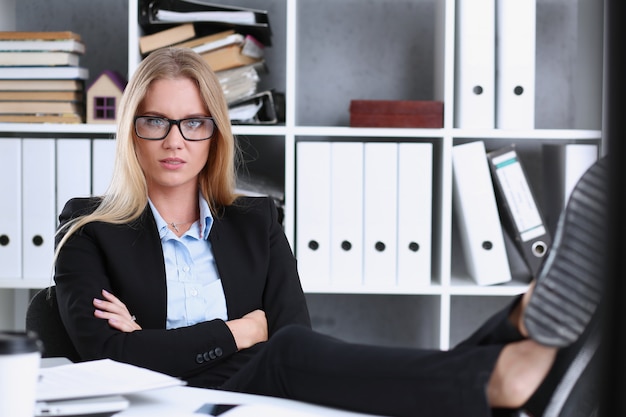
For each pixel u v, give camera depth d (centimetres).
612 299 61
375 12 297
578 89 283
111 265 178
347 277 258
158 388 107
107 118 259
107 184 257
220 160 191
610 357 61
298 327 115
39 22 297
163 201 188
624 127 60
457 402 97
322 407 107
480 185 255
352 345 109
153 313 177
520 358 97
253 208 195
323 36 297
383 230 257
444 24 257
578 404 98
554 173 273
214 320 173
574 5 297
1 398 84
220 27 257
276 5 294
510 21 253
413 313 305
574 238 92
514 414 100
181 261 184
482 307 306
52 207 257
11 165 256
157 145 182
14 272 258
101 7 297
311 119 299
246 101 257
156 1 254
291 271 194
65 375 113
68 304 172
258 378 114
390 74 297
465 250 271
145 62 186
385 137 289
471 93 254
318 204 257
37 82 255
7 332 93
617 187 61
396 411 101
